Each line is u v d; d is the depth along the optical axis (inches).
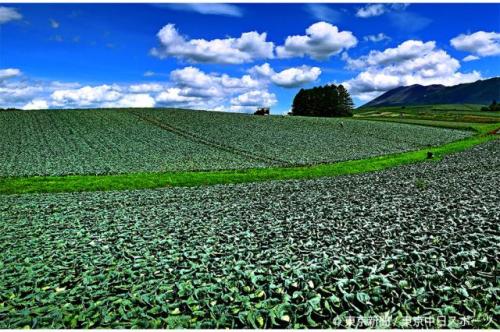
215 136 2516.0
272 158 1822.1
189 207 866.8
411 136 2684.5
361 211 759.1
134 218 761.6
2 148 2000.5
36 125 2856.8
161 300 385.4
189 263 487.8
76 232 661.9
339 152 2015.3
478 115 4877.0
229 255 513.0
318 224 664.4
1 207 903.1
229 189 1125.7
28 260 518.0
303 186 1146.7
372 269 431.2
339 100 6274.6
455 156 1811.0
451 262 454.0
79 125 2883.9
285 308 358.3
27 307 386.3
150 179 1305.4
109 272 462.9
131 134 2529.5
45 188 1167.6
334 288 396.2
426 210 737.6
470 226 602.9
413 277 412.2
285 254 505.0
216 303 380.2
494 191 907.4
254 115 3937.0
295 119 3656.5
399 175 1318.9
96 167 1551.4
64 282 443.2
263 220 711.7
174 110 4015.8
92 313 366.6
